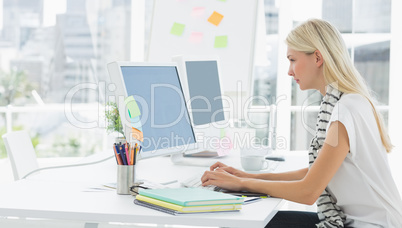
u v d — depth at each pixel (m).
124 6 3.98
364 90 1.58
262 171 1.91
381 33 3.95
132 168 1.43
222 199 1.22
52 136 4.02
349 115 1.46
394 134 3.91
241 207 1.26
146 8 4.00
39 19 4.00
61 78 4.02
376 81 3.96
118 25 4.00
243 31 3.37
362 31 3.95
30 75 4.01
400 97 3.90
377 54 3.96
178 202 1.18
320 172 1.42
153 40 3.49
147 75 1.71
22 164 2.16
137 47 3.97
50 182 1.61
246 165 1.92
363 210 1.50
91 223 1.35
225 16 3.41
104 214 1.20
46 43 4.00
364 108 1.50
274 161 2.17
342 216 1.53
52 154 4.03
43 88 4.02
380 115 1.58
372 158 1.49
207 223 1.17
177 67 1.90
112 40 4.00
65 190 1.48
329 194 1.55
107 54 4.01
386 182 1.49
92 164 2.04
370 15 3.94
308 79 1.64
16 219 2.91
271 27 3.93
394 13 3.91
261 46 3.94
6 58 4.00
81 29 4.00
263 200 1.40
